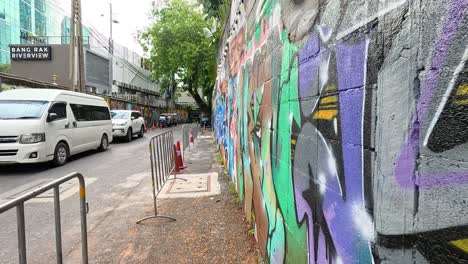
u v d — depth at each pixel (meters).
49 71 26.66
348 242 1.62
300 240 2.40
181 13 32.84
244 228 4.79
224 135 10.12
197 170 9.50
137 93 41.75
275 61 3.11
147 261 3.87
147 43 35.88
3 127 9.39
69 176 2.93
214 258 3.91
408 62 1.15
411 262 1.14
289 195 2.67
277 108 3.05
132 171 9.51
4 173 9.44
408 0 1.15
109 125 15.13
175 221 5.17
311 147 2.13
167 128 35.06
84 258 3.25
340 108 1.70
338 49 1.72
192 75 33.59
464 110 0.92
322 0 1.94
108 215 5.57
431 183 1.04
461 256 0.93
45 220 5.35
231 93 7.75
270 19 3.32
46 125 9.94
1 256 4.12
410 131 1.14
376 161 1.36
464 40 0.91
